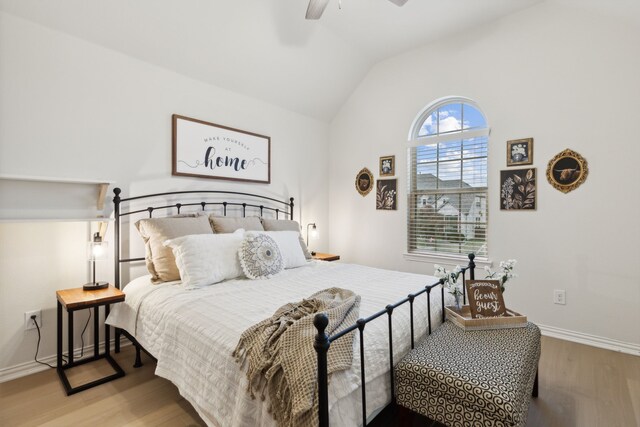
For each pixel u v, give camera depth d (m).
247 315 1.53
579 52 2.56
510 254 2.89
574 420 1.65
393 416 1.45
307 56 3.29
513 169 2.86
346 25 3.05
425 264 3.43
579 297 2.58
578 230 2.58
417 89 3.47
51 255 2.17
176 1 2.35
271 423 1.08
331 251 4.26
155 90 2.64
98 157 2.34
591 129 2.52
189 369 1.46
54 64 2.14
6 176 1.85
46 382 2.00
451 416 1.16
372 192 3.86
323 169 4.20
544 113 2.71
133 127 2.52
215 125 3.02
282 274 2.41
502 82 2.92
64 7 2.08
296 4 2.73
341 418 1.05
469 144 3.19
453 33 3.19
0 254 1.99
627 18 2.32
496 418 1.06
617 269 2.43
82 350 2.32
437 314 1.81
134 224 2.52
